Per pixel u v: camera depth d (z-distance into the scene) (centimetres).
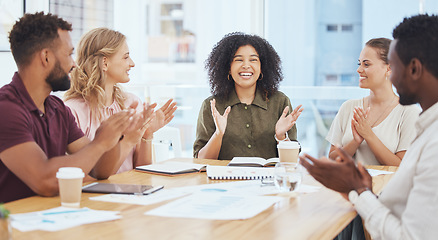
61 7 380
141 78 450
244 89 272
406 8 382
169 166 208
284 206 144
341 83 404
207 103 276
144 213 134
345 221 130
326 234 119
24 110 165
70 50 172
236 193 159
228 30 426
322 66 406
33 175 152
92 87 238
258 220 129
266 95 274
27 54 166
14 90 166
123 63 246
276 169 161
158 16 1019
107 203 145
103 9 416
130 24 438
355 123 248
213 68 279
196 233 117
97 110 239
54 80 170
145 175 194
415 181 120
